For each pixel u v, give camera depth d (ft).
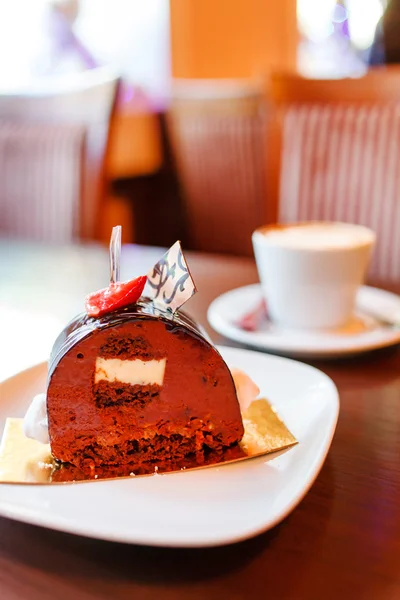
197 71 5.19
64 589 1.08
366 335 1.83
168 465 1.33
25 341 1.90
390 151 2.86
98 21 5.07
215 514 1.17
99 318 1.38
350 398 1.57
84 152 3.29
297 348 1.73
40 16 4.91
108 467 1.33
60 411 1.34
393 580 1.08
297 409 1.47
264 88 4.02
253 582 1.09
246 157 4.14
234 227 4.34
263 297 2.08
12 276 2.45
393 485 1.28
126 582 1.09
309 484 1.21
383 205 2.90
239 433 1.37
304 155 3.04
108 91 3.20
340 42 5.57
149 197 4.90
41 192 3.42
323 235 1.97
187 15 5.02
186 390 1.37
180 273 1.42
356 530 1.17
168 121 4.66
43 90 3.50
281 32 5.53
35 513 1.17
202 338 1.36
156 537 1.10
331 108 3.02
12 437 1.39
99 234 3.34
